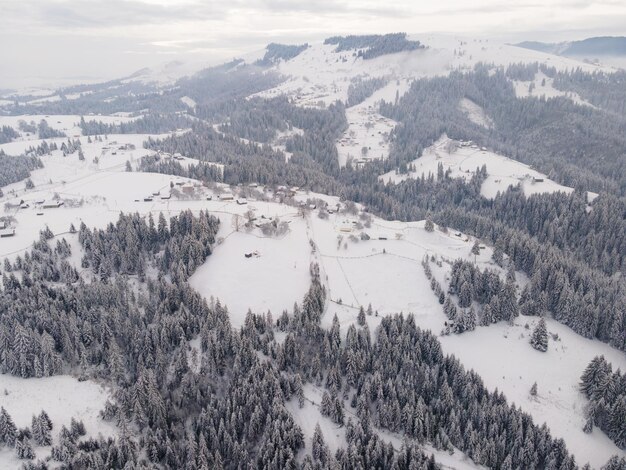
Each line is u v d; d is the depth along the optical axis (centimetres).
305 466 10788
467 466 11538
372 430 11950
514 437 11794
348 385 13638
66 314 14512
